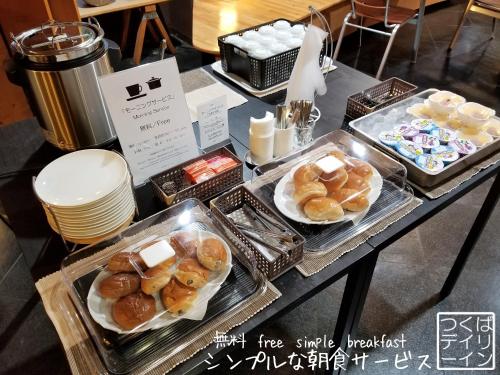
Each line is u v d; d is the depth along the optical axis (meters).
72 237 0.92
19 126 1.38
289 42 1.57
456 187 1.13
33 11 2.19
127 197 0.96
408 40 3.99
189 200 1.02
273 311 0.83
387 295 1.82
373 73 3.47
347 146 1.21
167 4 3.48
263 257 0.89
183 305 0.79
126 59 3.56
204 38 2.39
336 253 0.95
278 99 1.52
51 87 1.06
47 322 1.70
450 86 3.29
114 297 0.79
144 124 1.06
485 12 3.43
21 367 1.56
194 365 0.75
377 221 1.02
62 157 1.01
